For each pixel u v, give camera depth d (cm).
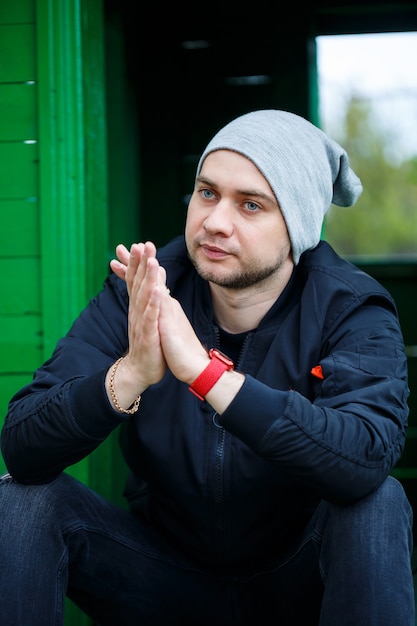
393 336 173
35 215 242
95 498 177
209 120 388
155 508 191
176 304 161
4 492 167
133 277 161
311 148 178
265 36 379
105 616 181
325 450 151
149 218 393
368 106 454
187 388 180
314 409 154
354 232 503
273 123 174
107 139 318
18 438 162
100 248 264
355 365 165
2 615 157
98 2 260
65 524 167
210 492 176
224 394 154
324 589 170
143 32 382
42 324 241
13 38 241
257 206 169
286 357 176
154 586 178
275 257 172
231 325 185
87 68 250
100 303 189
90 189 250
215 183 169
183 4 381
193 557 187
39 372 177
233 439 175
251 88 383
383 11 384
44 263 241
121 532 177
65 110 240
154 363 158
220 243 168
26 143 242
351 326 174
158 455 179
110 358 183
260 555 183
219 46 383
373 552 151
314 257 186
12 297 243
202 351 158
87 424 158
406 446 402
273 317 182
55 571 163
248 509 177
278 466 155
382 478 157
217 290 180
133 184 362
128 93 345
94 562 173
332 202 203
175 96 388
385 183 490
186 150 391
